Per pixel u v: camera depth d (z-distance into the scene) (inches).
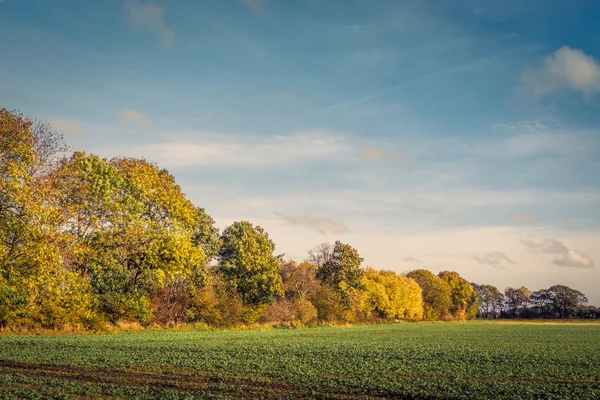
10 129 1686.8
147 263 2504.9
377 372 1232.2
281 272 3747.5
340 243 4306.1
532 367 1395.2
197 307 2920.8
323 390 978.1
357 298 4362.7
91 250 2196.1
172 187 2810.0
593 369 1369.3
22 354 1360.7
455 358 1608.0
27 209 1605.6
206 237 3038.9
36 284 1626.5
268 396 912.3
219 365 1278.3
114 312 2452.0
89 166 2290.8
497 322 7037.4
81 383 971.9
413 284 5876.0
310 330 3186.5
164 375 1112.2
